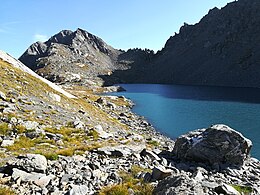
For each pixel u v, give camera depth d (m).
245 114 94.88
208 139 27.66
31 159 17.03
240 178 23.95
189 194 11.12
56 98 56.34
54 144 26.78
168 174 17.16
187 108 113.38
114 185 14.39
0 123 29.36
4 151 21.77
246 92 199.50
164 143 47.78
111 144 30.69
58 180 15.24
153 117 92.38
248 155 29.47
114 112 95.50
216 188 12.43
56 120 38.25
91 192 13.93
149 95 187.62
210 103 128.62
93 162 20.48
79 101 74.12
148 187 14.00
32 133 28.12
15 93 45.44
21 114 35.31
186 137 29.84
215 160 26.92
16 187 13.55
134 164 22.08
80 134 33.72
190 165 26.59
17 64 79.94
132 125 72.38
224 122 80.44
